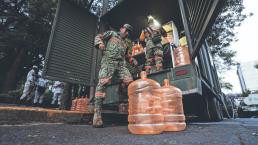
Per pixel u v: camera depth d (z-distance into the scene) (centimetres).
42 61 1420
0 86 1283
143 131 172
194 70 251
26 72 1425
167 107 204
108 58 270
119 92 310
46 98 1164
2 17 1079
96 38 281
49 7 983
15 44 1106
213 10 175
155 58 330
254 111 1066
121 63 282
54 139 140
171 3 452
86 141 133
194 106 395
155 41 336
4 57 1318
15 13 1084
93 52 405
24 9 1107
